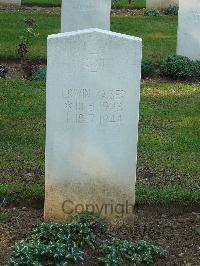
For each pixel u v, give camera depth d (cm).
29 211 355
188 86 598
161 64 650
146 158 430
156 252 310
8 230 331
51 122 324
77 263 300
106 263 299
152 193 369
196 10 648
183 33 657
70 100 322
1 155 424
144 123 495
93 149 328
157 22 903
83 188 332
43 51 693
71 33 318
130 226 339
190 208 364
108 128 326
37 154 429
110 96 323
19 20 855
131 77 321
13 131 466
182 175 406
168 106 539
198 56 659
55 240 310
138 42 317
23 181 387
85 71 319
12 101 529
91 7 624
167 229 340
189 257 314
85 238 310
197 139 467
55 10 970
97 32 314
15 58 672
